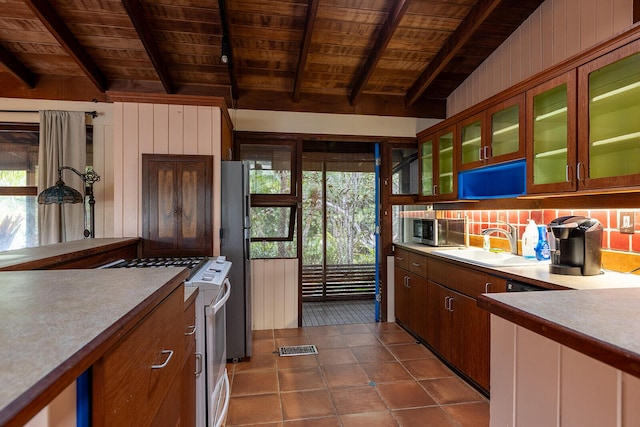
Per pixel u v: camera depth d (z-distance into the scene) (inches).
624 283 64.2
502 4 97.4
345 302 179.3
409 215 152.8
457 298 98.0
